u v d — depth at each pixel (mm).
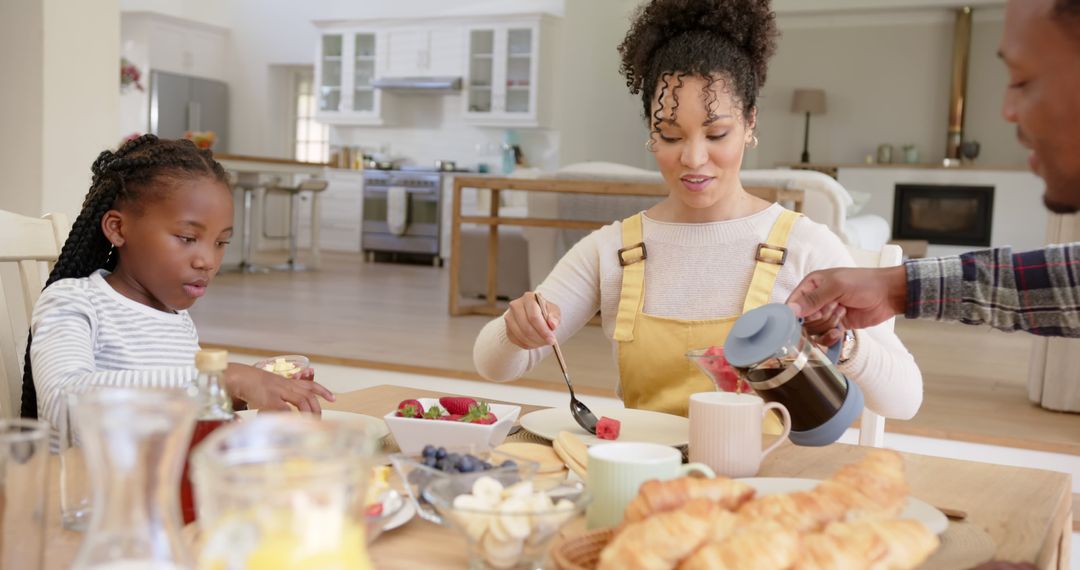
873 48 10320
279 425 505
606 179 5223
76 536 806
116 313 1357
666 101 1406
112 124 3936
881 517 685
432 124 10109
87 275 1425
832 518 666
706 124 1396
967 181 9430
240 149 11047
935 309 1117
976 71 10039
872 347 1318
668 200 1616
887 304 1151
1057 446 2730
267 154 10961
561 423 1244
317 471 464
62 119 3771
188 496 819
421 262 9578
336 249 10055
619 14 10172
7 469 595
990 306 1096
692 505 643
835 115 10523
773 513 657
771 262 1477
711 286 1500
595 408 1303
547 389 3305
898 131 10297
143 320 1374
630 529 634
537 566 731
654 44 1467
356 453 499
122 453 517
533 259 5637
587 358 4090
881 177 9773
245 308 5367
